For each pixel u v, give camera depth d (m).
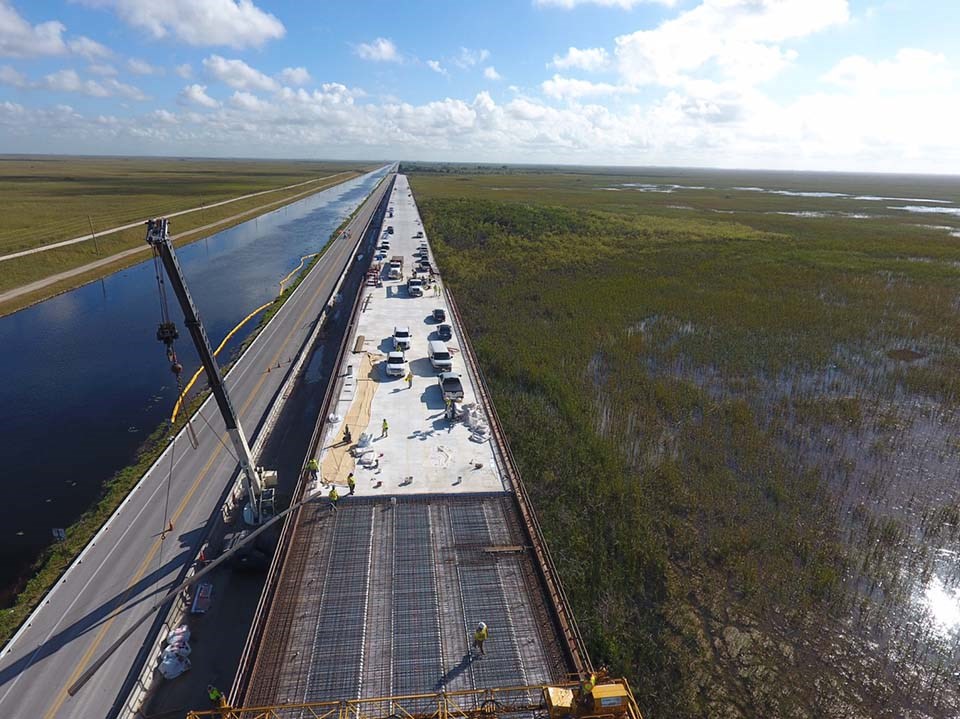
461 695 15.93
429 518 23.86
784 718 19.05
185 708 19.34
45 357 50.41
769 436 36.28
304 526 23.17
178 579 23.53
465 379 38.72
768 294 68.94
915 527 28.27
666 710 19.50
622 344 52.28
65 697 18.47
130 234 99.19
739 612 23.27
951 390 42.81
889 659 21.19
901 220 140.25
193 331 22.73
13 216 110.94
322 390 44.16
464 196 173.00
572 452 34.19
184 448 33.22
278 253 98.06
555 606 19.16
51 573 24.33
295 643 17.77
